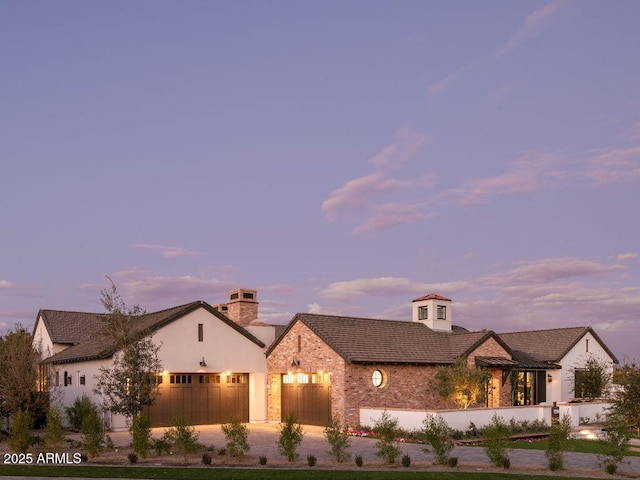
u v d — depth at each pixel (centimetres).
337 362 3206
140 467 1944
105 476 1741
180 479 1698
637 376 2855
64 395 3450
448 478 1742
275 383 3641
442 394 3309
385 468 1952
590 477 1819
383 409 3016
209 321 3469
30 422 2462
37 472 1811
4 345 3159
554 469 1923
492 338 3691
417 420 2850
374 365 3247
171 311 3509
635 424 2803
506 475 1814
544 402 4153
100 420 2450
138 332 2792
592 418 3456
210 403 3469
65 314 4444
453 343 3684
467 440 2733
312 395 3388
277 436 2888
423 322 3978
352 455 2234
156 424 3253
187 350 3366
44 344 4288
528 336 4766
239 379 3603
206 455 2034
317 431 3089
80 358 3259
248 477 1738
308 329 3403
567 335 4534
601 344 4638
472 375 3269
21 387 2991
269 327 3756
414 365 3384
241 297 3806
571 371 4375
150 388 2736
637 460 2167
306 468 1944
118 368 2822
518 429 3030
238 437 2169
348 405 3150
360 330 3500
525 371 4053
